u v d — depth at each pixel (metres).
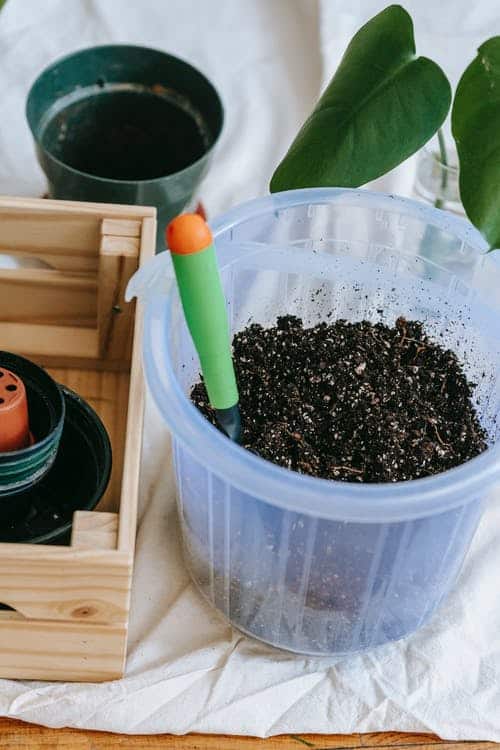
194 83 1.07
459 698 0.83
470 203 0.74
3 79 1.21
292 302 0.91
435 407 0.84
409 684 0.84
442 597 0.86
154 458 0.95
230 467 0.71
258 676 0.84
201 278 0.67
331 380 0.84
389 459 0.80
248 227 0.84
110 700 0.82
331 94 0.82
